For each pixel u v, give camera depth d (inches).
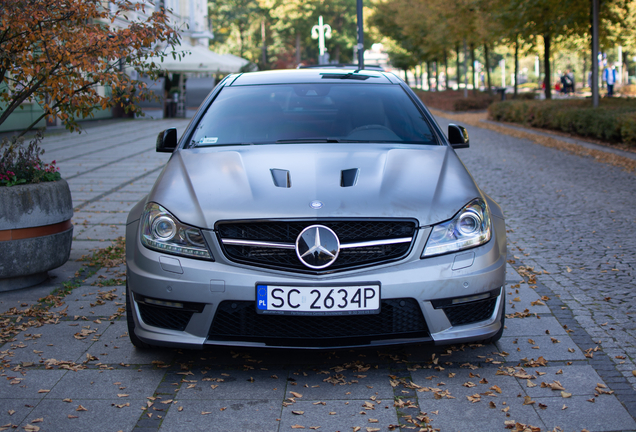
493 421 108.4
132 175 422.9
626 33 765.3
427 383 123.1
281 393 119.6
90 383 124.5
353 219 118.6
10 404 116.2
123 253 226.4
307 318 119.8
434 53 1520.7
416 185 129.0
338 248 117.6
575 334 147.4
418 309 119.6
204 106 171.6
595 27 645.3
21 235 180.5
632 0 669.3
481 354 136.3
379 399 116.6
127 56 195.5
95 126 908.6
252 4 2576.3
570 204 306.8
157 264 122.0
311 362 133.3
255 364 132.6
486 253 124.0
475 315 125.4
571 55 2448.3
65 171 442.3
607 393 117.1
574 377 124.4
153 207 127.6
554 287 184.2
